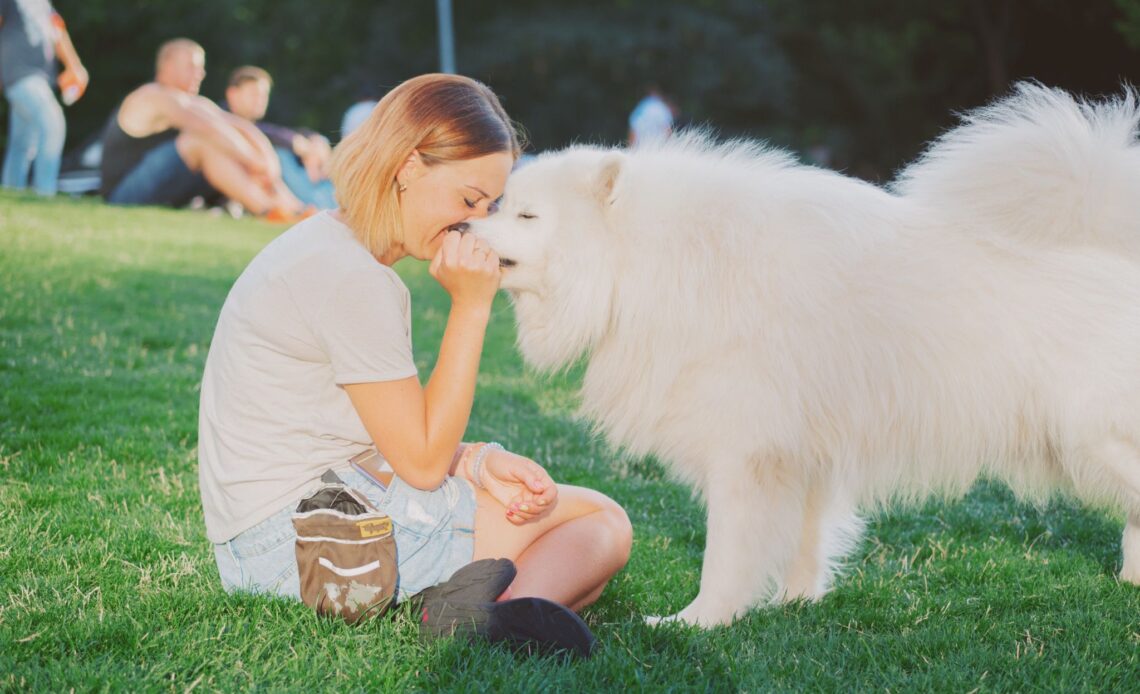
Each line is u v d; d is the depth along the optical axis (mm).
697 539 3842
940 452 3088
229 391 2477
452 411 2451
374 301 2391
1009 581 3359
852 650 2754
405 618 2545
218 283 8086
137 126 11352
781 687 2459
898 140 23859
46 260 7949
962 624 2932
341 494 2424
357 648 2430
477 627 2453
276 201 11617
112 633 2477
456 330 2500
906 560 3613
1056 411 2988
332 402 2484
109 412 4719
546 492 2619
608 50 24906
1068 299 2963
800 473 3102
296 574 2516
